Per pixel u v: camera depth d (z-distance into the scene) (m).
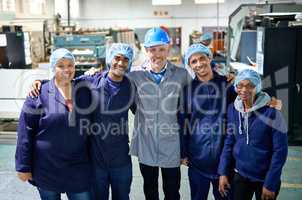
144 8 11.59
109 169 2.08
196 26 11.48
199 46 2.03
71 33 6.04
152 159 2.19
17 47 4.88
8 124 4.73
